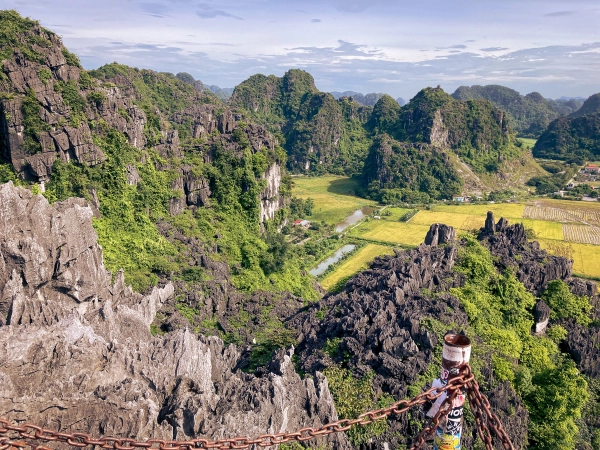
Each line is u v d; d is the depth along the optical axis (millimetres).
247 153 102500
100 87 83438
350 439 38062
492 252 72812
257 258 89250
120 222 73562
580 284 70562
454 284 62562
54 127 69125
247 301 74188
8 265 41000
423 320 49500
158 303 62812
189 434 29359
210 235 90125
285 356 42438
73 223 46906
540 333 63938
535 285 69375
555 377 51125
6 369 27141
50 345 29531
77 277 46594
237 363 53688
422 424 39312
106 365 31547
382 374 44500
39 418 25812
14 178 66250
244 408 33531
